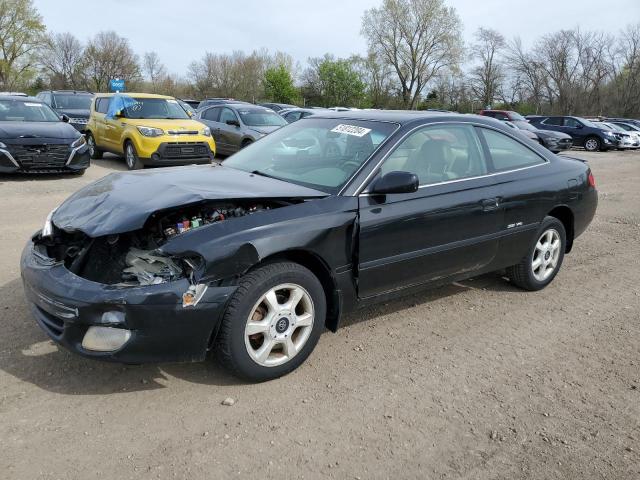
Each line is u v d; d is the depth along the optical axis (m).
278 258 3.33
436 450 2.82
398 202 3.77
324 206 3.47
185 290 2.94
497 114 25.45
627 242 7.35
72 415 2.94
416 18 60.69
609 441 2.97
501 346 4.04
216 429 2.89
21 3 52.97
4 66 53.59
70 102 16.89
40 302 3.09
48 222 3.55
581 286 5.46
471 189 4.24
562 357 3.92
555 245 5.17
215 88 62.31
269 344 3.27
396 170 3.85
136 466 2.58
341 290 3.59
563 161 5.26
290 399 3.20
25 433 2.77
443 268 4.17
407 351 3.88
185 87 62.28
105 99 13.41
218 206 3.40
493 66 62.81
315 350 3.82
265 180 3.86
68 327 2.96
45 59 55.72
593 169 16.72
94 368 3.41
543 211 4.83
